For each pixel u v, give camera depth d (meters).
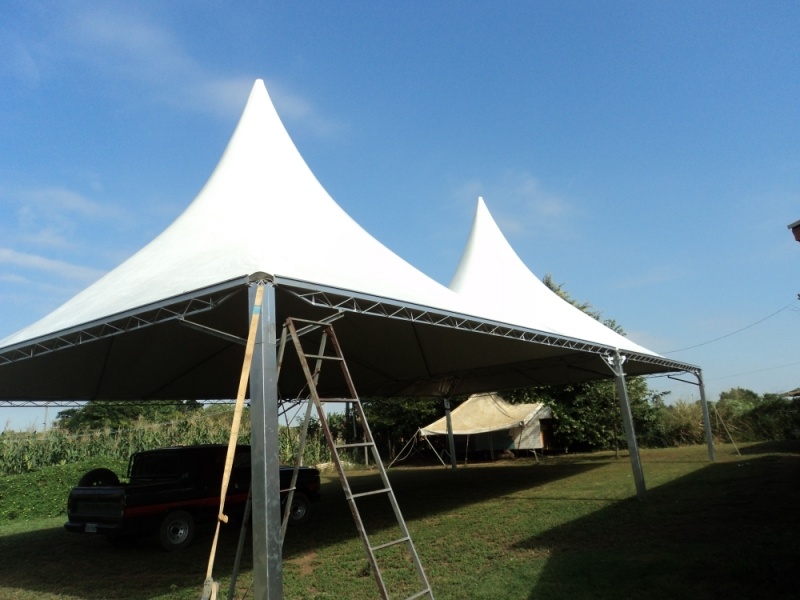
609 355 10.59
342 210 9.44
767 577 4.69
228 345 10.62
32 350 6.60
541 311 12.49
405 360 12.41
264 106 9.50
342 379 14.23
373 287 6.30
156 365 10.89
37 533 10.41
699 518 7.44
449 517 9.04
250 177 8.30
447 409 19.56
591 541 6.61
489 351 11.75
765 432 22.27
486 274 14.66
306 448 21.64
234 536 9.12
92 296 7.08
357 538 7.84
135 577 6.60
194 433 18.56
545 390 23.80
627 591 4.66
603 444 23.61
